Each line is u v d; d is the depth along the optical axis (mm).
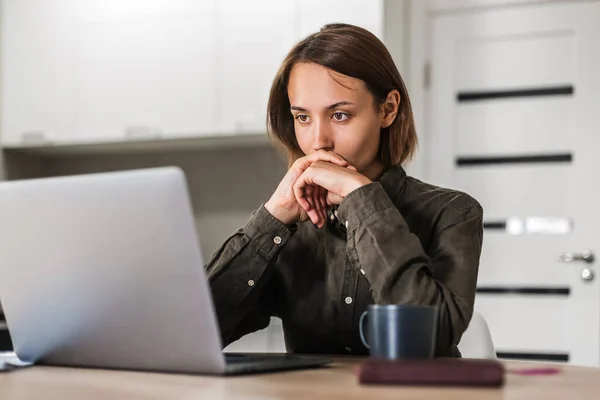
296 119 1380
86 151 3707
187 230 921
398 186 1427
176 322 961
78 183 988
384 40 2984
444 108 3186
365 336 1103
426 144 3189
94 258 997
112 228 969
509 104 3119
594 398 779
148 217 937
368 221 1174
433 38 3215
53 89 3461
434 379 830
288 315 1448
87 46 3420
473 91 3160
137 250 958
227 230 3602
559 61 3068
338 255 1419
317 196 1312
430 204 1383
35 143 3482
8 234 1077
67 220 1009
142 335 996
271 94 1468
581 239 3012
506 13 3131
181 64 3283
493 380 822
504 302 3090
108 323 1022
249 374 974
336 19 3045
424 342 961
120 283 985
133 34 3355
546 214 3059
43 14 3488
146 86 3328
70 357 1107
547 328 3033
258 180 3574
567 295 3020
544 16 3086
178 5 3295
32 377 988
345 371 1011
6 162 3592
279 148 1552
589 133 3021
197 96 3254
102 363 1074
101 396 809
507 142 3113
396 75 1394
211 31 3242
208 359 958
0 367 1063
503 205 3109
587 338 2980
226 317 1340
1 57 3533
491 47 3150
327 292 1415
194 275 931
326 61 1307
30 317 1111
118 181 952
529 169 3086
